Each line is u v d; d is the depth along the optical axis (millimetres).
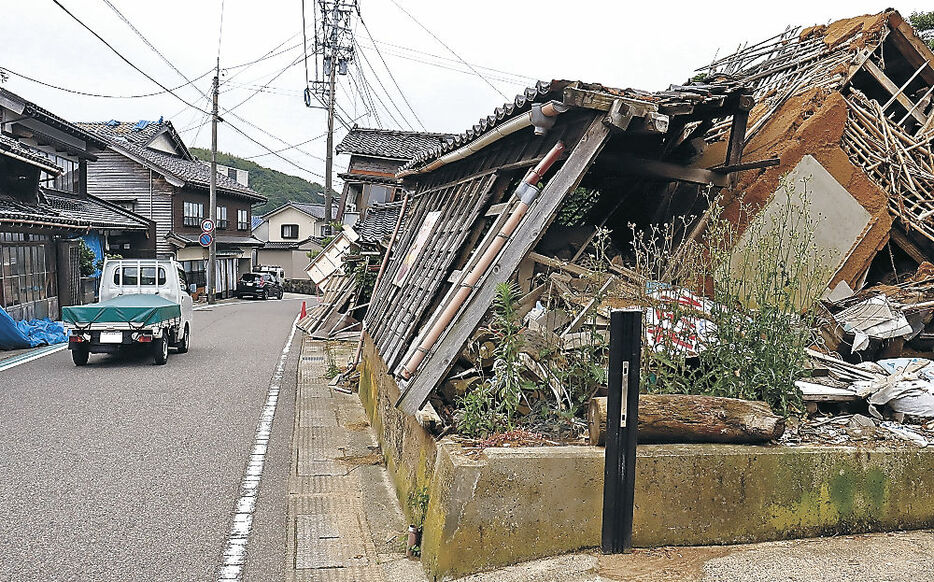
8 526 5137
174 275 14641
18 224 15656
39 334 15203
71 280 20188
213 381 11273
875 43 8727
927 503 4438
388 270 10477
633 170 6660
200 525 5234
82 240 21891
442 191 8945
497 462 3996
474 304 4953
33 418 8445
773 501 4258
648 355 4777
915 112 8844
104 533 5051
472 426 4645
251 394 10258
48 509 5492
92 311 12250
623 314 3979
